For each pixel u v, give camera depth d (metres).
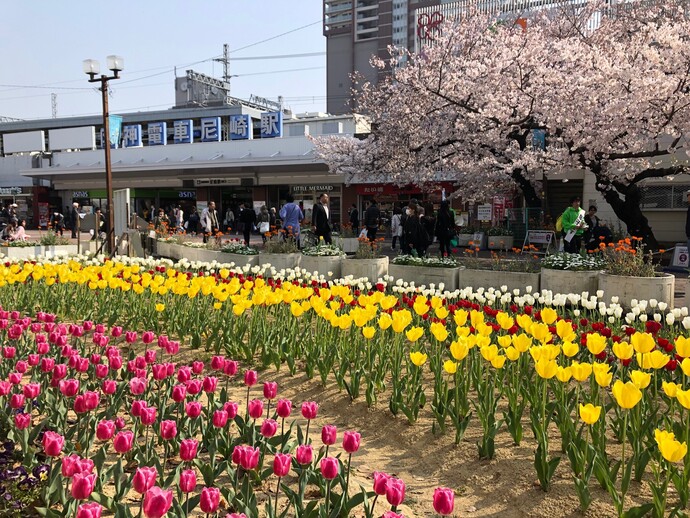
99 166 39.78
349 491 3.49
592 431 3.57
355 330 6.18
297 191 35.00
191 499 2.81
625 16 21.98
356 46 99.25
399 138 21.64
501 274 10.53
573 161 16.94
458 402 4.49
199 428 4.14
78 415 3.87
